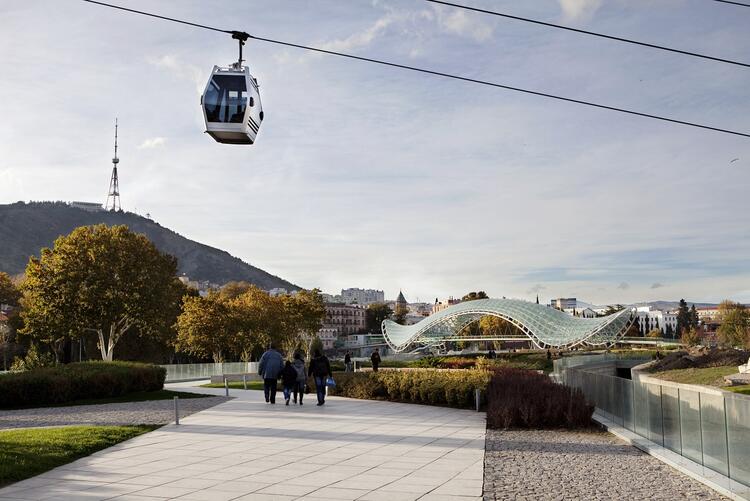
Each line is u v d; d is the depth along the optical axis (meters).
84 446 17.03
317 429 21.44
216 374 69.56
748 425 12.69
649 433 18.69
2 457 14.68
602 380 24.73
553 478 13.60
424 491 12.28
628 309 123.38
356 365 72.19
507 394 24.14
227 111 21.12
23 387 31.08
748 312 141.75
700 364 55.53
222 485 12.84
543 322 131.12
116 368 36.78
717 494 12.36
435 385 29.73
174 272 81.25
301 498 11.72
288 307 98.12
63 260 69.88
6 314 119.75
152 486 12.77
